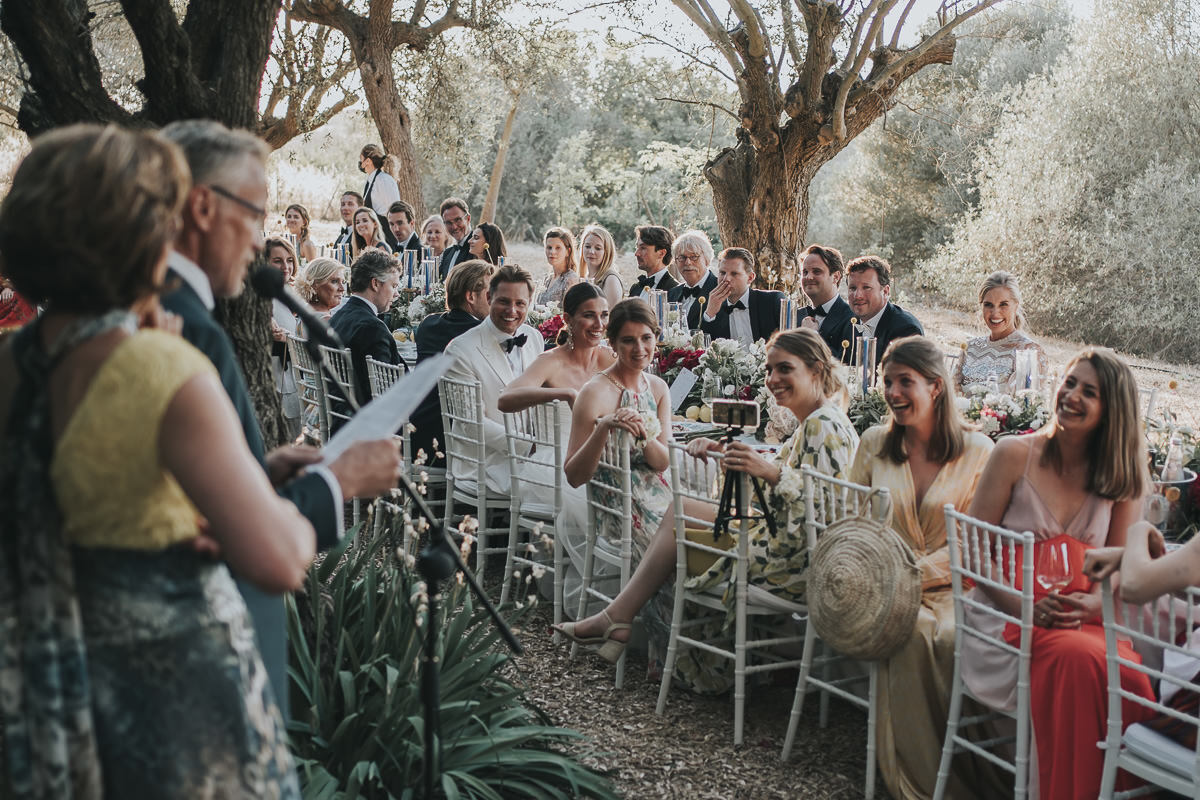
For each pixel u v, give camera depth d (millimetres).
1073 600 3281
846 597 3586
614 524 4746
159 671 1716
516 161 27984
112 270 1658
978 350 6551
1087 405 3475
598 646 4469
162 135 1925
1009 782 3752
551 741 3754
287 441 3447
